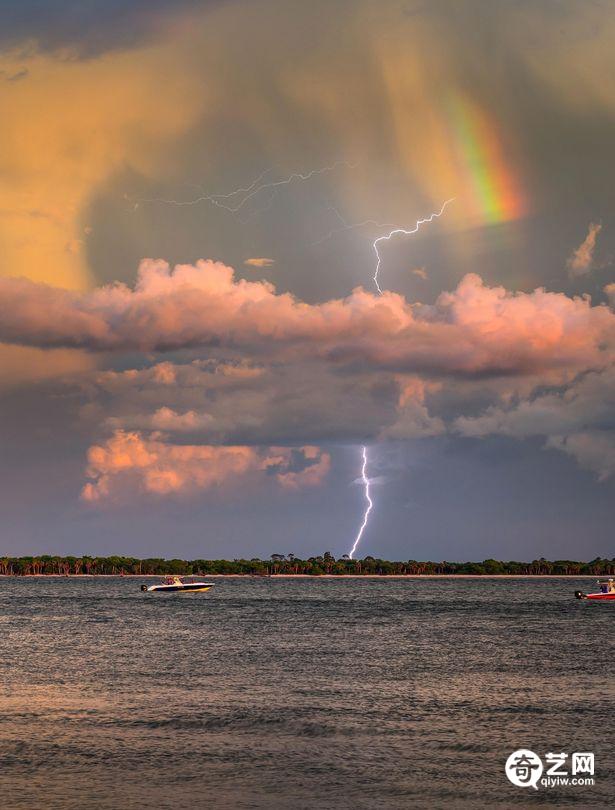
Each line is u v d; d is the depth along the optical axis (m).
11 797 33.56
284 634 99.94
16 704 50.84
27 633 99.88
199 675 63.75
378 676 63.75
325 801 33.47
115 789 34.56
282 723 45.91
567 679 62.50
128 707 50.00
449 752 40.31
